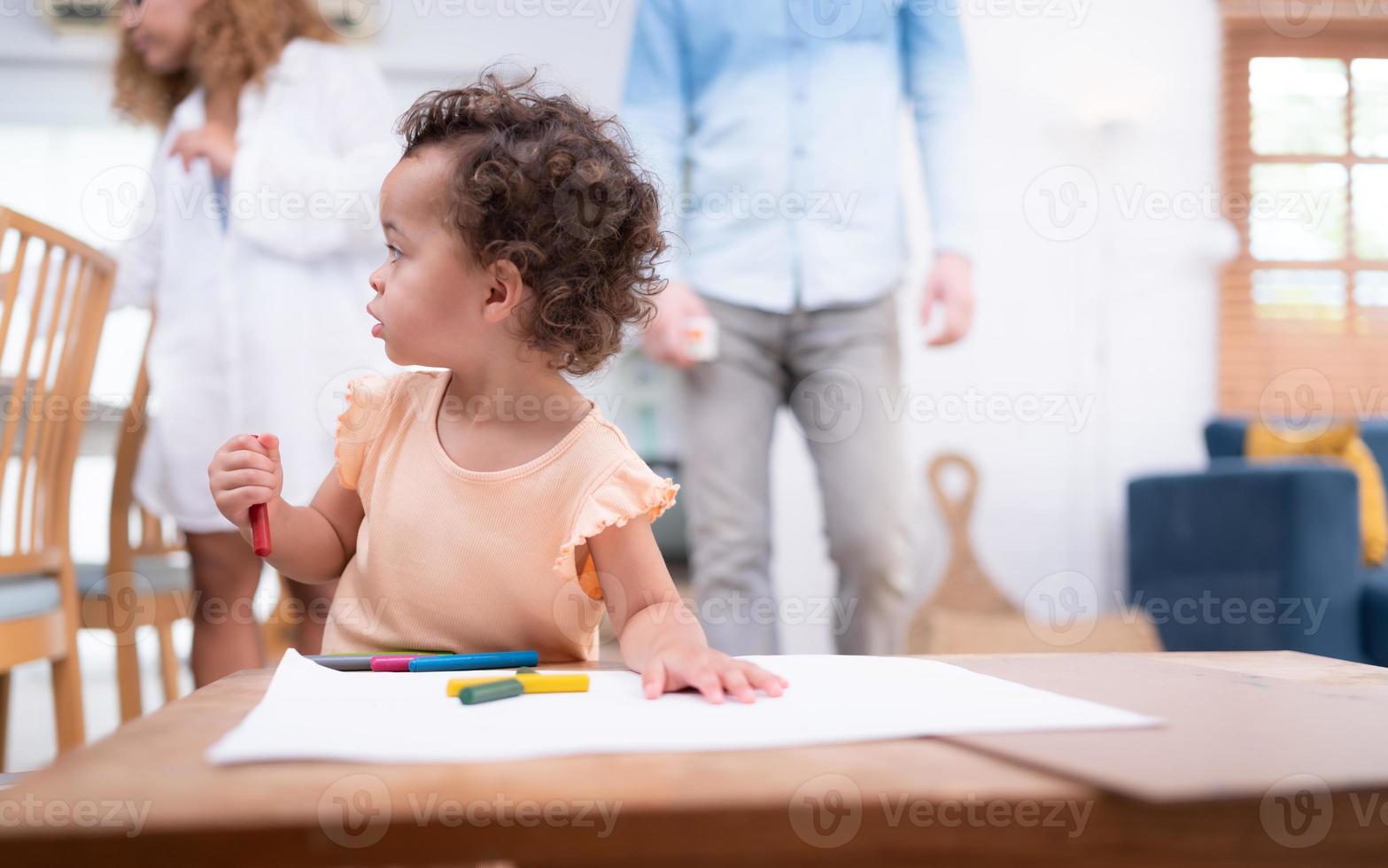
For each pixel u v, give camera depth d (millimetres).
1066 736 364
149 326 1632
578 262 750
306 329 1560
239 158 1531
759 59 1984
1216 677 513
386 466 785
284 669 519
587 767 327
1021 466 3057
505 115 745
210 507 1517
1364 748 347
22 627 1247
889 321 2039
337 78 1608
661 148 1933
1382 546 2373
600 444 720
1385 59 3238
